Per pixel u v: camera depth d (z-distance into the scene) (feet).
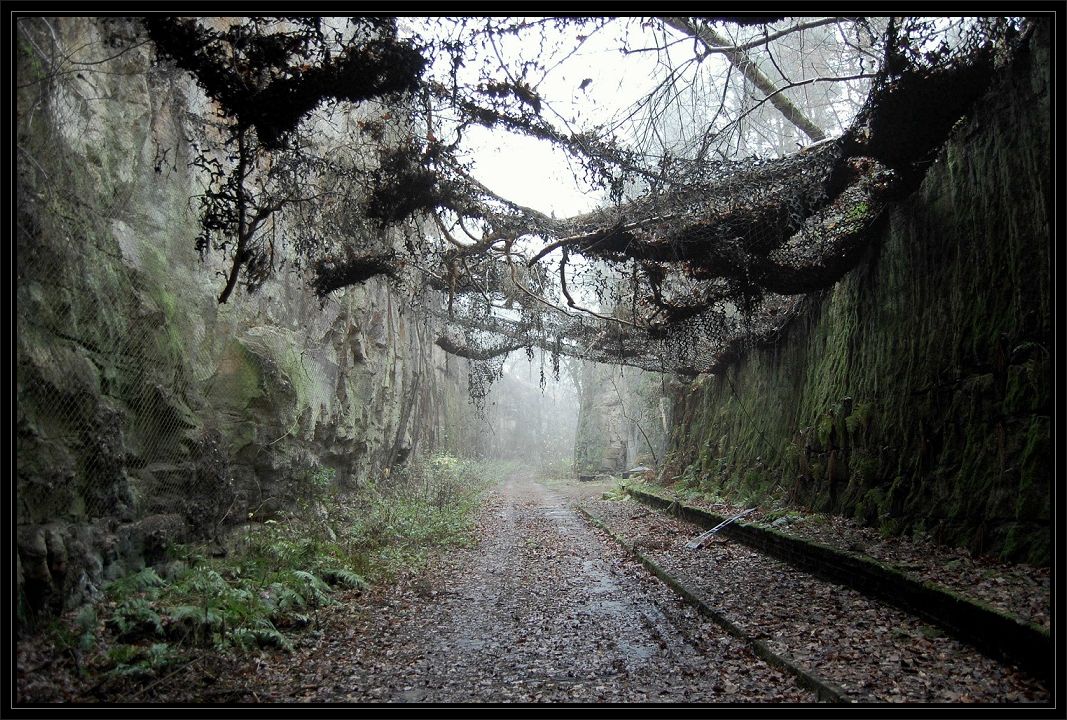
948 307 27.35
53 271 19.85
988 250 24.97
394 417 61.00
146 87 26.22
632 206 31.07
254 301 35.24
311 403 39.45
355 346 49.34
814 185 27.71
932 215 28.63
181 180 28.73
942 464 26.66
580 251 32.78
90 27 21.84
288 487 36.19
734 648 20.92
